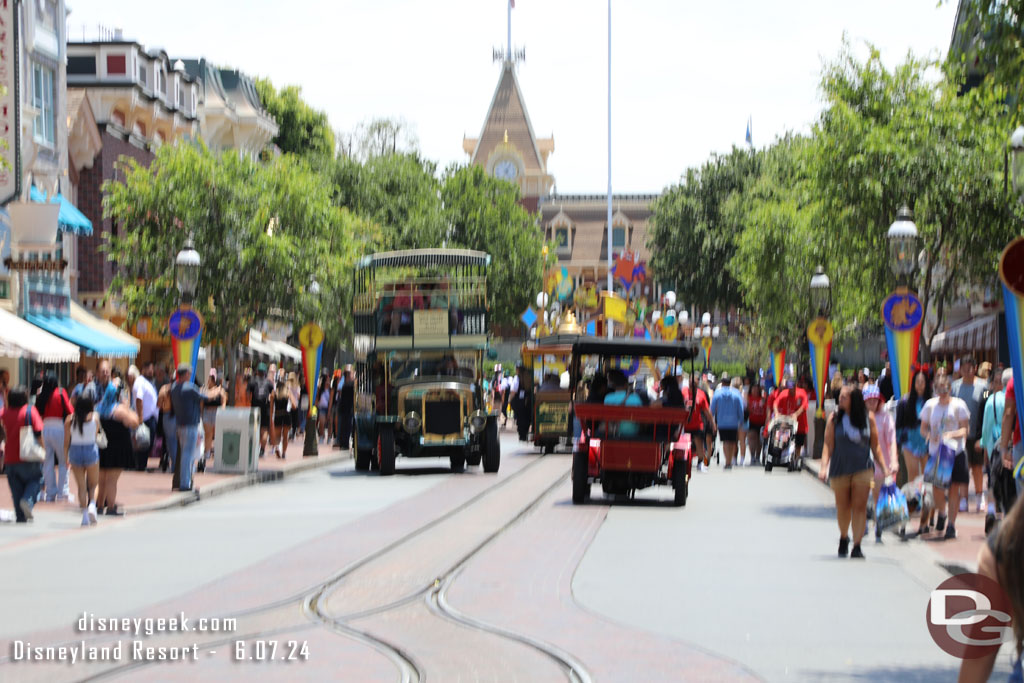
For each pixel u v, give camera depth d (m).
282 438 34.28
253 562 14.55
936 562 14.48
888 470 16.72
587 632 10.44
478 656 9.50
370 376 30.09
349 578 13.34
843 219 29.34
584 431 22.06
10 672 8.91
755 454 34.62
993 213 27.92
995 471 16.20
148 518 19.92
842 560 14.93
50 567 14.28
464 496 23.41
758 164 80.62
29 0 36.53
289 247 40.47
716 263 79.62
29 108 36.28
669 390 22.31
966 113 28.58
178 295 40.41
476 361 30.08
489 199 82.44
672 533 17.70
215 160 41.81
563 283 64.50
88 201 45.66
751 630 10.57
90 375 26.47
